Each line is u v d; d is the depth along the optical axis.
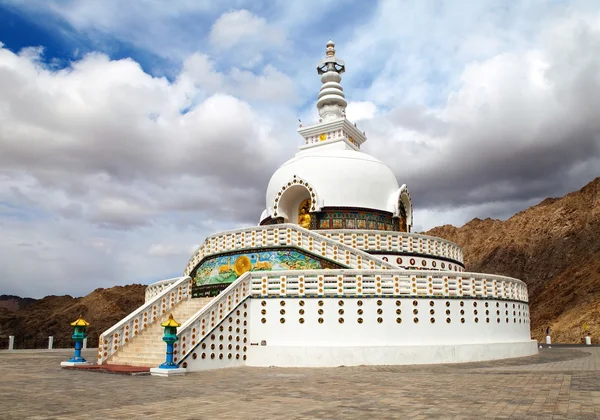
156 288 32.09
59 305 77.19
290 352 21.81
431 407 11.52
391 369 20.08
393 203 33.25
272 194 34.75
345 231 28.77
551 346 40.38
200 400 12.77
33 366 22.91
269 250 26.45
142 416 10.70
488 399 12.55
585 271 81.88
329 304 22.53
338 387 14.97
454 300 23.77
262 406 11.83
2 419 10.45
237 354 22.22
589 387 14.54
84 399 13.02
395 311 22.66
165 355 21.17
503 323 25.61
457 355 22.78
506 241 111.81
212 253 28.36
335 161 33.34
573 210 107.31
